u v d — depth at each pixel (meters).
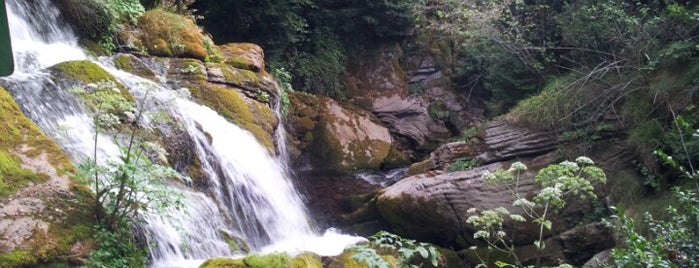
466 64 15.73
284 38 13.88
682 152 7.82
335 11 15.79
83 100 6.40
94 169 4.87
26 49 7.49
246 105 9.20
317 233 9.44
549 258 8.44
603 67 10.02
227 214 7.08
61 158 5.13
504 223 8.71
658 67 8.99
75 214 4.73
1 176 4.62
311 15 15.38
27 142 5.08
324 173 12.62
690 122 7.93
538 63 12.12
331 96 15.08
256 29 13.55
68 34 8.70
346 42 16.25
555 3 12.78
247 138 8.59
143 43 9.27
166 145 6.70
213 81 9.24
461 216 9.04
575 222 8.59
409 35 16.67
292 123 12.86
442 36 16.56
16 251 4.22
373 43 16.53
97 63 7.64
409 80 16.22
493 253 8.73
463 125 15.09
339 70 15.38
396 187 9.84
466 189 9.19
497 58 12.88
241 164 8.03
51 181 4.85
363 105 15.19
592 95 9.57
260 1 13.07
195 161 7.07
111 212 4.90
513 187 9.02
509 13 13.04
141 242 5.22
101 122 5.76
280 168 9.53
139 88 7.09
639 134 8.67
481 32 13.19
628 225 4.73
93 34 8.93
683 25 8.97
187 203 6.21
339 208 11.28
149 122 6.72
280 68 13.70
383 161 13.34
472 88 15.54
